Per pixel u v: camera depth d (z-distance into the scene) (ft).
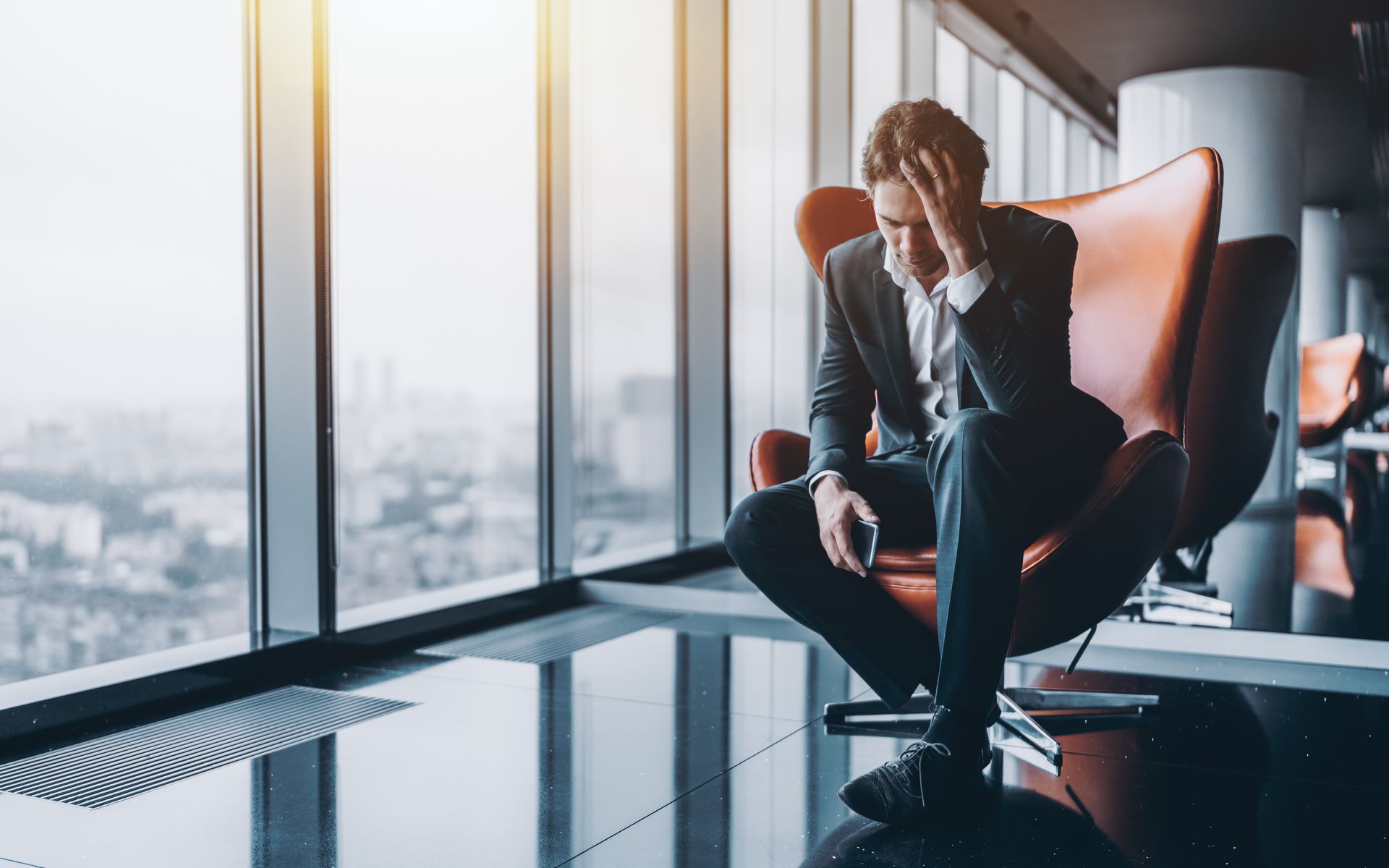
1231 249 9.02
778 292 14.19
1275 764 6.21
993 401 5.61
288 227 8.60
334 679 8.43
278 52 8.52
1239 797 5.66
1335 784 5.86
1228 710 7.34
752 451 6.66
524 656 9.20
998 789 5.82
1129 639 9.04
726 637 9.95
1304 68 13.64
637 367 13.48
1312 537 13.35
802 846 5.08
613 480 13.10
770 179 14.25
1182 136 13.71
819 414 6.30
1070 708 7.32
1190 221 6.54
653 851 5.02
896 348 6.14
